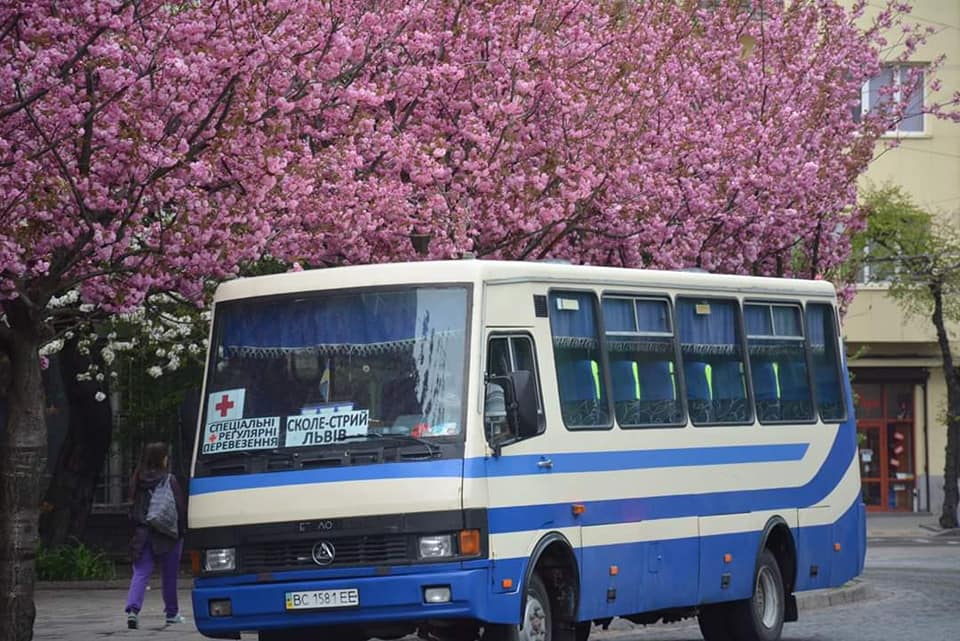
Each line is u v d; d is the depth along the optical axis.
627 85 25.72
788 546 21.23
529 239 24.77
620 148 25.47
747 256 30.28
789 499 21.23
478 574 15.20
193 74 17.33
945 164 59.47
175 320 28.67
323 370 15.94
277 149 18.38
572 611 16.83
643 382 18.58
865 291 59.91
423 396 15.59
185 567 36.19
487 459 15.52
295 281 16.33
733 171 29.22
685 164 28.44
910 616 24.84
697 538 19.16
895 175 59.59
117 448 38.75
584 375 17.47
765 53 32.91
